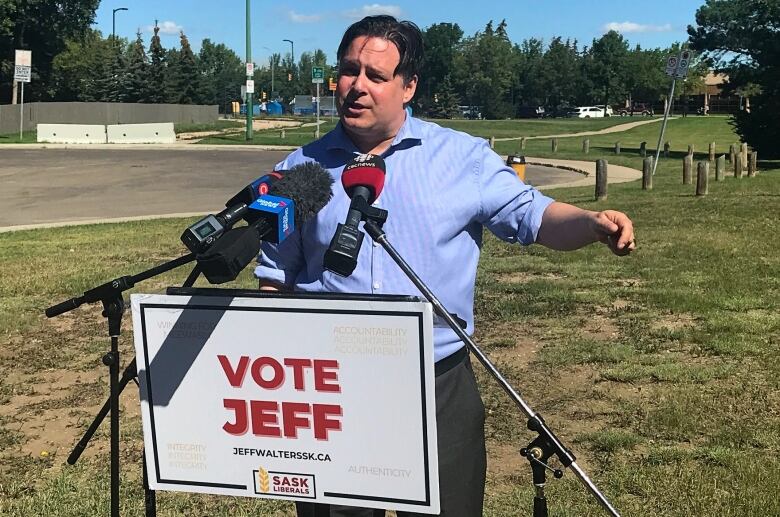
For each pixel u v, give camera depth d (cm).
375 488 199
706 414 431
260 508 358
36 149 3288
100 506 356
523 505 346
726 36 3391
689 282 723
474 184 230
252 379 201
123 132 3822
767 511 331
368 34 224
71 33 5906
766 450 389
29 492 374
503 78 10531
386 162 228
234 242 182
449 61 10312
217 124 5775
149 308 204
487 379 497
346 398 196
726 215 1155
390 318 190
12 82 5734
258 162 2656
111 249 980
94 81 6856
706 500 342
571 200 1482
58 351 575
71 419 457
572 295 690
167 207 1527
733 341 547
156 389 207
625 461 384
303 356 197
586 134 5412
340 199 227
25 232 1163
